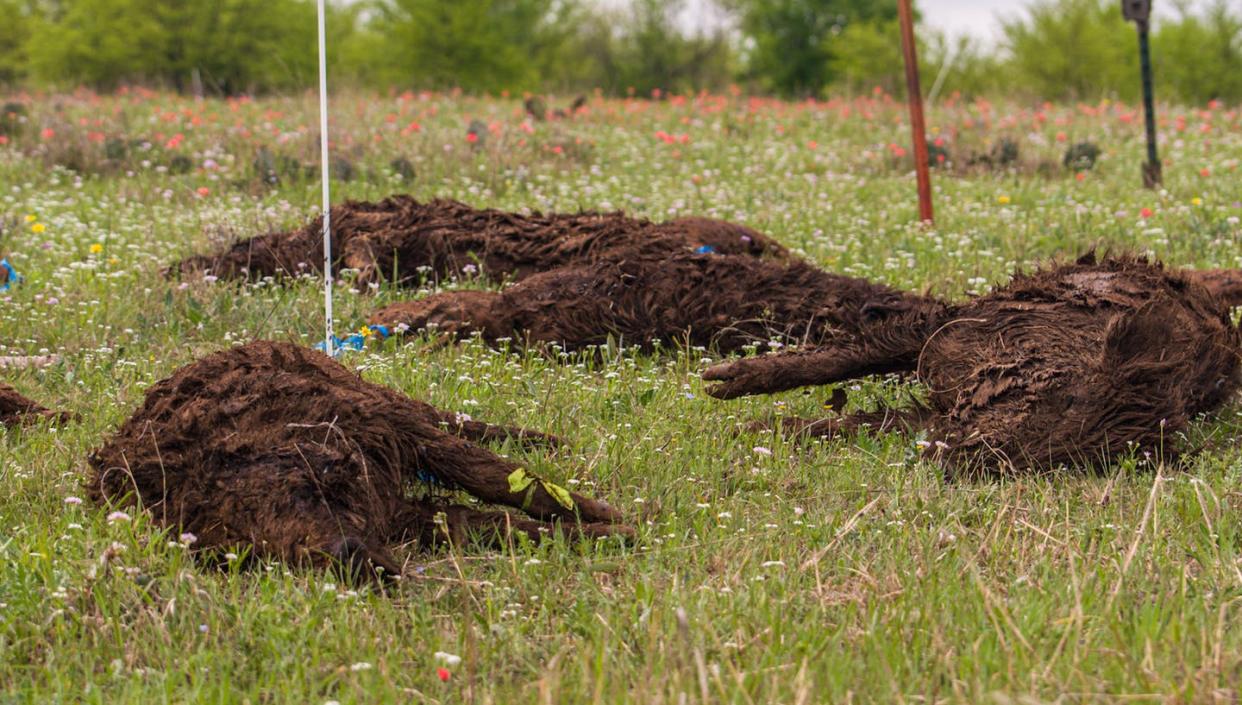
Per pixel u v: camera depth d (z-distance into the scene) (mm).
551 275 8672
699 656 3996
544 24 53750
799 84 53938
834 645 4406
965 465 6355
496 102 28547
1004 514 5812
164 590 4832
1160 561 5223
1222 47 40969
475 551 5406
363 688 4184
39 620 4699
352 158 16938
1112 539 5484
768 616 4629
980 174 17516
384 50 43719
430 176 16125
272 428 5277
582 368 8156
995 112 25484
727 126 22188
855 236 12227
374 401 5457
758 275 8445
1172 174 16906
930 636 4523
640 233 9586
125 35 38969
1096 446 6324
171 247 11414
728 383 6953
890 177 17375
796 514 5754
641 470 6359
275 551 5004
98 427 6848
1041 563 5188
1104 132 21938
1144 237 12086
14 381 7770
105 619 4641
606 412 7297
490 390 7508
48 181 15914
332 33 42406
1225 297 8406
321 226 10406
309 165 16141
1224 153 18969
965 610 4723
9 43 47656
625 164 17719
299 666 4289
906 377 7473
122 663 4410
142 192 14898
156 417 5535
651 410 7277
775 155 19188
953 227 12930
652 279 8484
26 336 8734
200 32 38906
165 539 5199
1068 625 4430
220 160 17250
